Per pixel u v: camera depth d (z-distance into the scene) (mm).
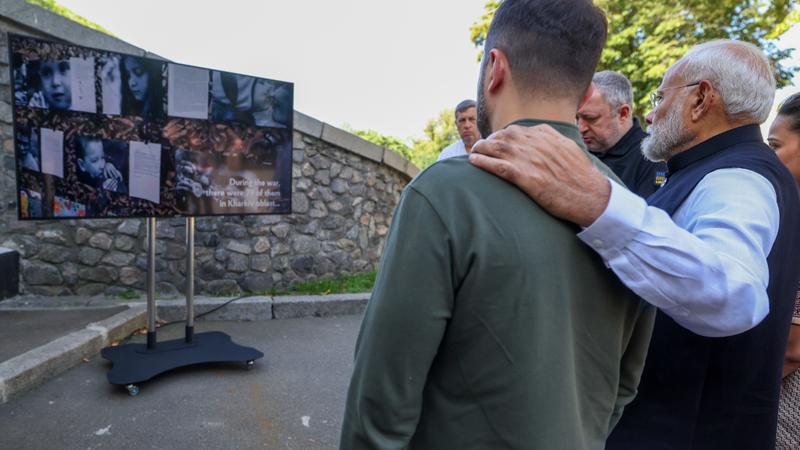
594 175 756
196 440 2422
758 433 1115
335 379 3191
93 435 2398
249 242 4672
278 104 3338
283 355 3549
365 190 5391
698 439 1120
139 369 2914
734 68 1139
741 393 1101
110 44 4051
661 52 8156
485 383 753
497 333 733
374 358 771
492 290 726
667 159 1327
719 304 788
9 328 3416
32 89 2602
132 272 4363
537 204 756
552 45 803
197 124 3072
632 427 1183
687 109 1212
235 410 2730
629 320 893
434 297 740
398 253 759
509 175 744
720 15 8000
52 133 2676
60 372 3008
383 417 776
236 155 3229
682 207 1137
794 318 1356
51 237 4148
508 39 837
